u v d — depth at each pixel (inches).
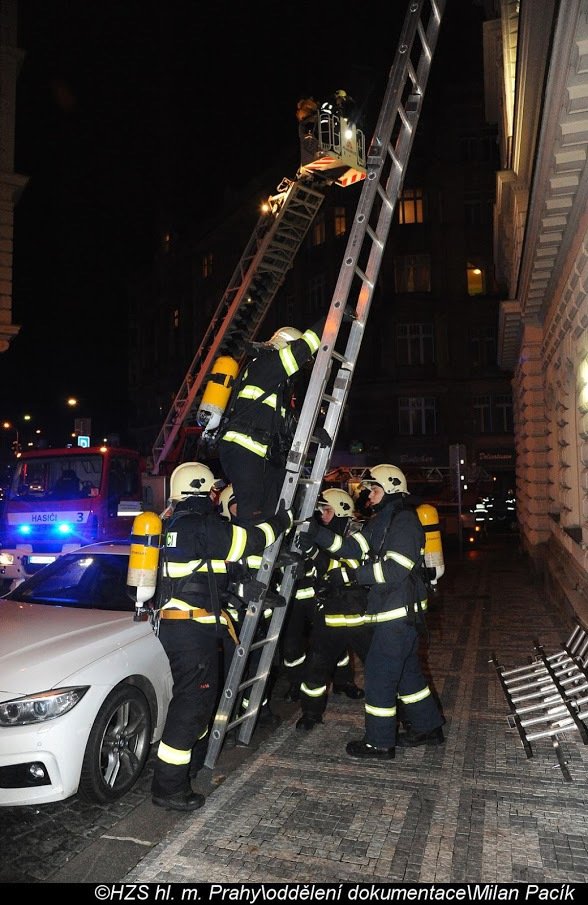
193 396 455.2
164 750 152.9
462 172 1326.3
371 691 179.5
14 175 520.4
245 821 144.9
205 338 469.4
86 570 219.3
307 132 337.7
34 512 388.5
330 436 172.7
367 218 177.2
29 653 161.9
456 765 174.1
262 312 458.3
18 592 217.9
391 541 178.4
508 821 143.9
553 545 455.5
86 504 383.2
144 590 157.0
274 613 186.1
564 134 219.0
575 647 239.8
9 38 524.7
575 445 369.1
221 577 163.3
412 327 1326.3
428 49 192.1
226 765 178.2
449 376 1305.4
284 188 430.0
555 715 182.5
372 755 178.4
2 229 520.7
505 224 534.9
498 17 533.0
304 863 128.4
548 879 122.0
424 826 141.9
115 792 157.9
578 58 186.2
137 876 125.7
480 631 343.0
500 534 1011.9
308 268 1378.0
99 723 154.3
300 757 180.5
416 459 1294.3
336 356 176.2
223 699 174.9
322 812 148.5
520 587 492.7
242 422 160.1
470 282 1332.4
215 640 160.6
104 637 171.6
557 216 282.0
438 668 273.7
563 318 329.4
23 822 149.3
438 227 1326.3
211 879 124.0
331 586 202.1
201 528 155.9
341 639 201.2
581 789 159.2
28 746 143.7
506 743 189.5
